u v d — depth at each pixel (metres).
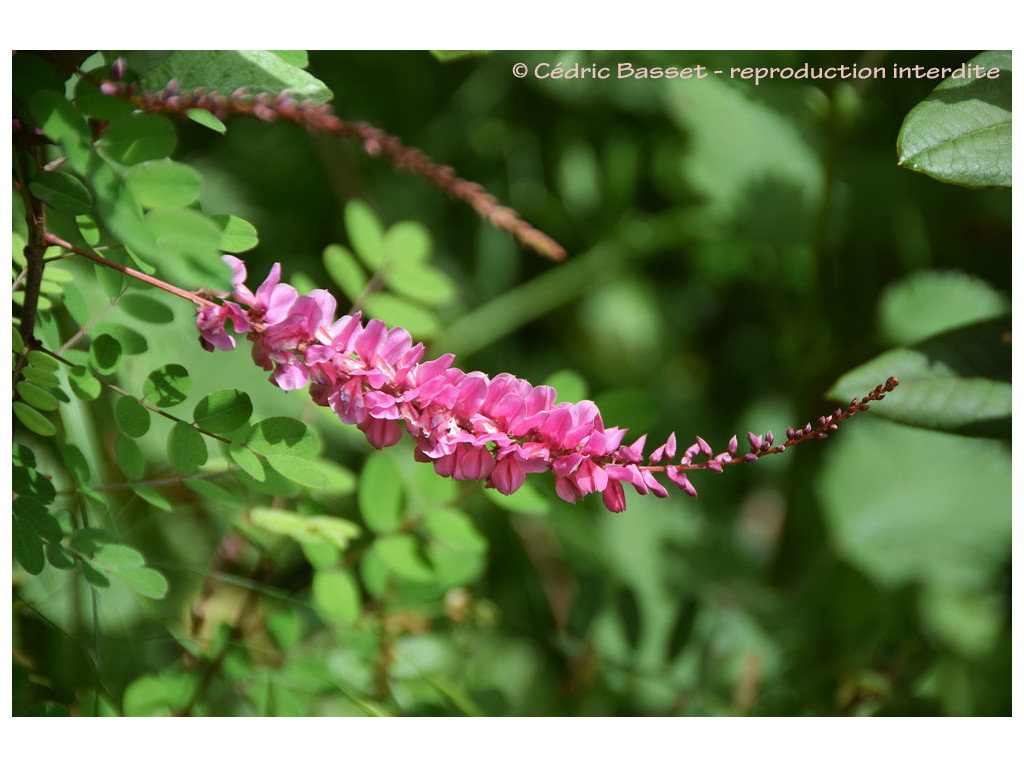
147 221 0.43
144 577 0.48
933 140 0.47
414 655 0.60
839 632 0.66
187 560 0.61
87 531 0.48
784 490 0.79
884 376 0.50
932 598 0.75
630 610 0.62
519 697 0.63
